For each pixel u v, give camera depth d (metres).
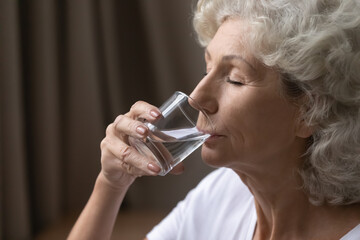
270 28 1.19
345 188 1.32
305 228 1.39
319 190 1.34
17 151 3.34
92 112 3.76
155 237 1.68
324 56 1.18
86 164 3.87
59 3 3.57
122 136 1.35
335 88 1.20
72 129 3.78
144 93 3.89
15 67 3.24
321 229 1.37
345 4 1.19
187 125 1.23
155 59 3.81
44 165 3.60
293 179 1.35
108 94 3.82
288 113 1.26
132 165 1.31
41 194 3.63
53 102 3.54
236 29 1.25
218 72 1.28
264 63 1.22
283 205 1.39
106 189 1.51
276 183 1.36
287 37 1.19
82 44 3.62
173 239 1.67
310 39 1.17
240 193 1.62
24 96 3.49
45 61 3.46
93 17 3.63
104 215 1.52
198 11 1.44
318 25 1.18
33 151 3.57
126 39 3.79
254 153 1.29
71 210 3.92
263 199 1.42
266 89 1.24
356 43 1.20
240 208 1.60
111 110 3.85
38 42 3.43
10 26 3.19
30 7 3.38
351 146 1.25
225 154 1.30
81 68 3.67
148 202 4.01
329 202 1.35
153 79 3.87
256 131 1.26
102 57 3.76
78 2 3.55
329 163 1.28
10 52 3.22
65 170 3.85
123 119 1.29
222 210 1.62
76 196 3.92
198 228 1.63
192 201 1.68
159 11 3.72
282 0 1.20
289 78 1.23
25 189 3.43
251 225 1.54
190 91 3.83
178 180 3.96
